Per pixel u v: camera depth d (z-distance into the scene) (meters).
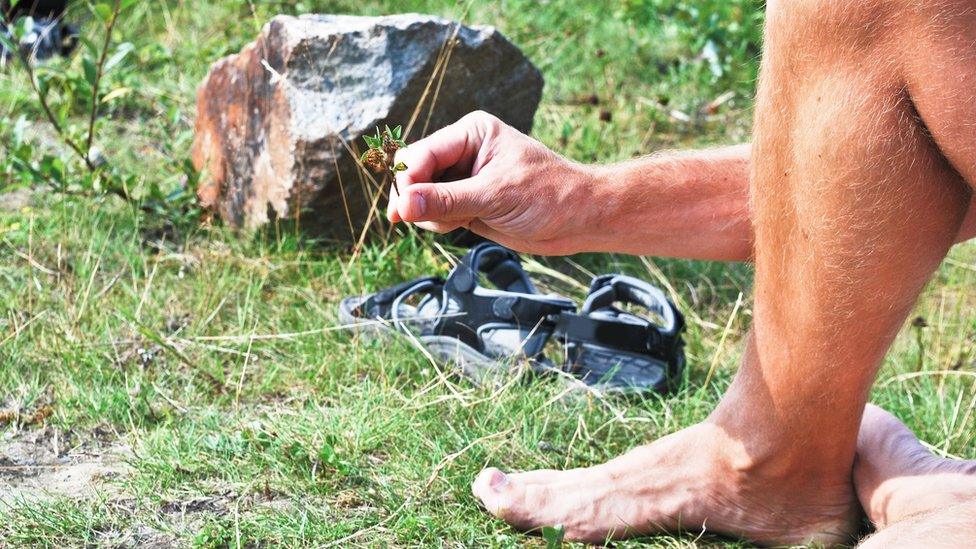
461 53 2.68
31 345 2.19
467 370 2.18
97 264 2.41
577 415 2.03
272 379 2.15
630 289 2.29
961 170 1.24
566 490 1.69
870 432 1.69
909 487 1.59
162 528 1.65
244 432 1.88
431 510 1.73
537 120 3.48
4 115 3.35
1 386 2.04
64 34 3.88
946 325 2.54
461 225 1.75
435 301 2.39
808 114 1.32
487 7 4.37
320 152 2.59
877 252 1.33
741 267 2.81
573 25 4.31
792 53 1.32
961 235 1.61
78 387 2.03
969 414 2.07
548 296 2.25
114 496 1.74
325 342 2.28
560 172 1.71
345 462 1.80
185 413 2.01
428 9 4.37
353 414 1.98
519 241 1.75
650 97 3.86
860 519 1.68
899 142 1.27
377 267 2.56
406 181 1.70
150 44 3.83
